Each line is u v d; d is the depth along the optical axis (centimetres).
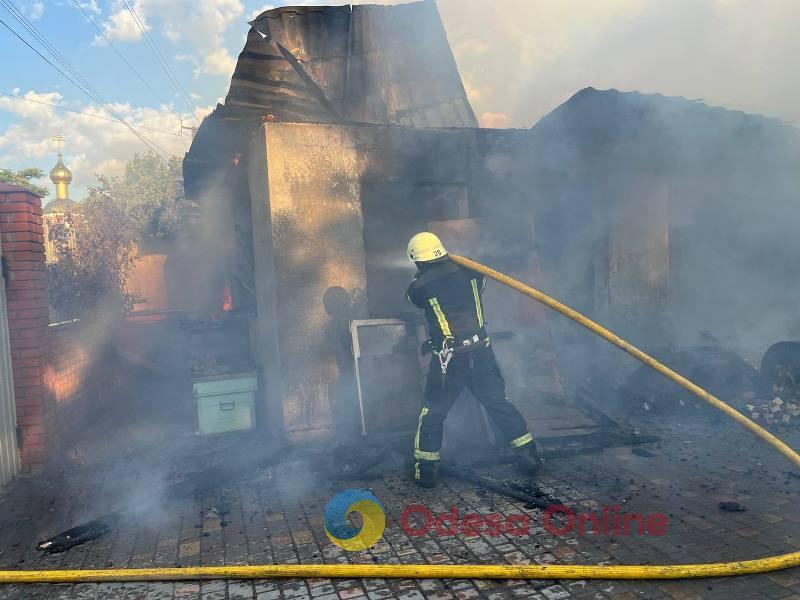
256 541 305
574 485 366
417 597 245
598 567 256
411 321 488
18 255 437
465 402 462
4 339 425
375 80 582
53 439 467
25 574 268
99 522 334
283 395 467
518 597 243
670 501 336
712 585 246
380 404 469
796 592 239
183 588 260
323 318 477
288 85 537
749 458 404
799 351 527
